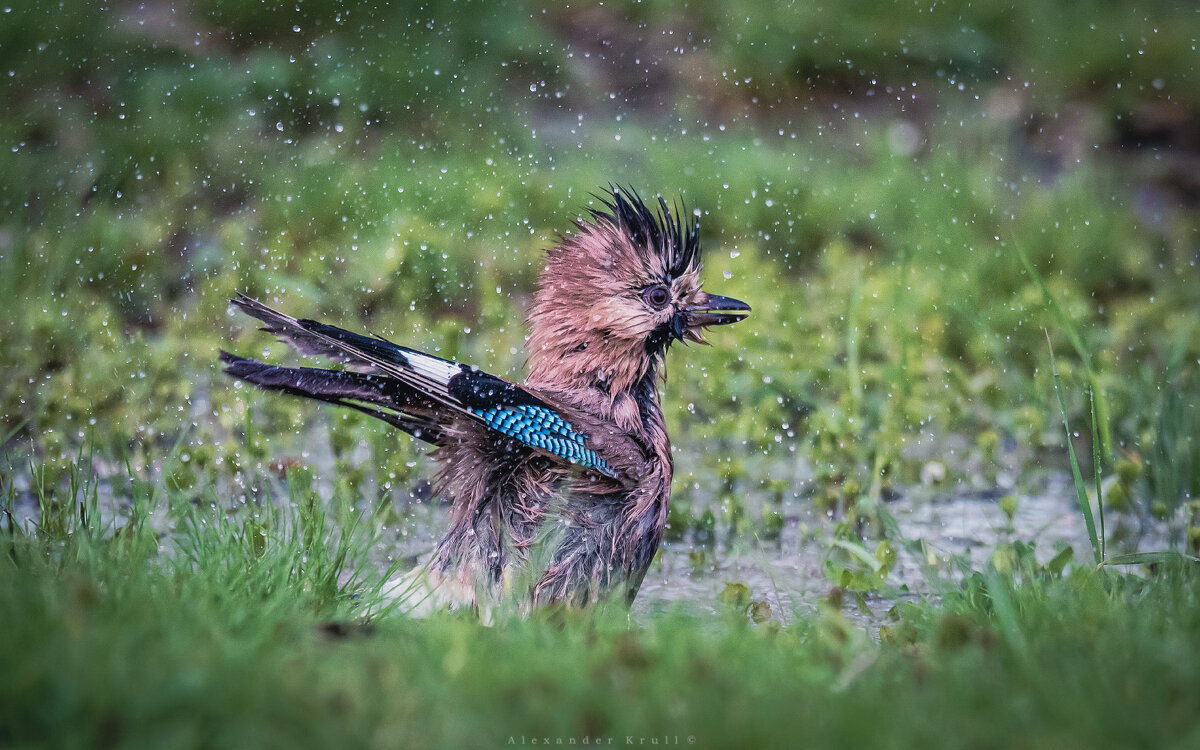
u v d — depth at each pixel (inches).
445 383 302.2
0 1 775.7
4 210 657.6
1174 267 693.3
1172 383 452.1
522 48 831.1
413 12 824.3
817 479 466.0
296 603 287.0
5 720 191.9
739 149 759.1
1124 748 199.5
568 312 346.6
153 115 736.3
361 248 627.2
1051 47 882.8
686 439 508.4
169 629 232.8
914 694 222.4
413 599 314.7
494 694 214.7
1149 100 861.2
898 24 885.8
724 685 219.6
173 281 622.2
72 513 334.3
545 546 317.4
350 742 192.1
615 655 236.7
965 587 328.8
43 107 733.9
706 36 877.8
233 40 804.6
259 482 434.0
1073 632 261.7
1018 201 732.7
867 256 689.0
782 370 543.2
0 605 236.1
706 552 412.5
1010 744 199.8
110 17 793.6
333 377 309.0
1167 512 412.2
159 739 188.2
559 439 313.6
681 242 358.3
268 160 713.6
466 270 631.8
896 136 815.1
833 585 380.5
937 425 529.0
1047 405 534.3
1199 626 269.7
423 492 438.9
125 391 491.8
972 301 617.6
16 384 494.3
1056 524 433.7
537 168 734.5
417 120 773.9
